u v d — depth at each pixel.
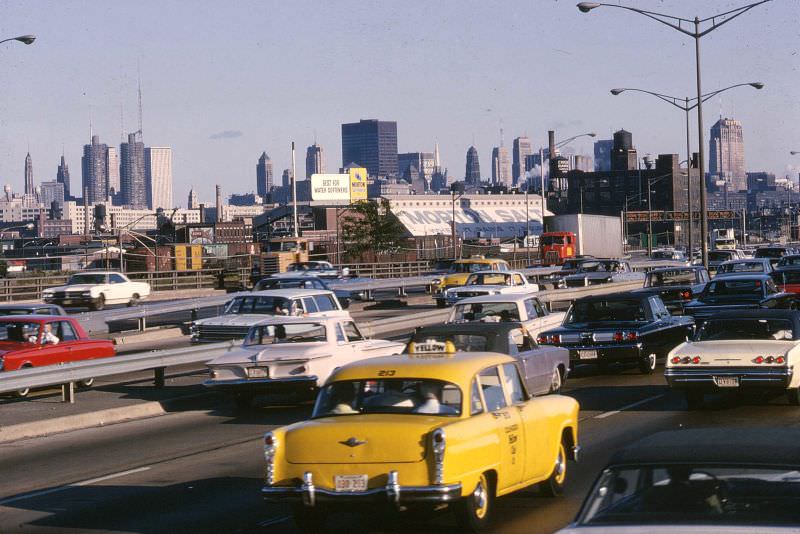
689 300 50.25
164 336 55.97
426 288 95.00
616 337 34.66
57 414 28.02
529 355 27.88
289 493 14.39
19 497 18.94
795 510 8.77
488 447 14.87
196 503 18.03
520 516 16.09
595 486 9.60
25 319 33.16
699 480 9.27
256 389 28.83
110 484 19.97
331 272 88.94
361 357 30.02
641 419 26.08
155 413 30.12
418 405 14.85
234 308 40.94
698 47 69.00
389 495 13.97
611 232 145.50
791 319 27.83
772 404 28.12
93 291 75.62
